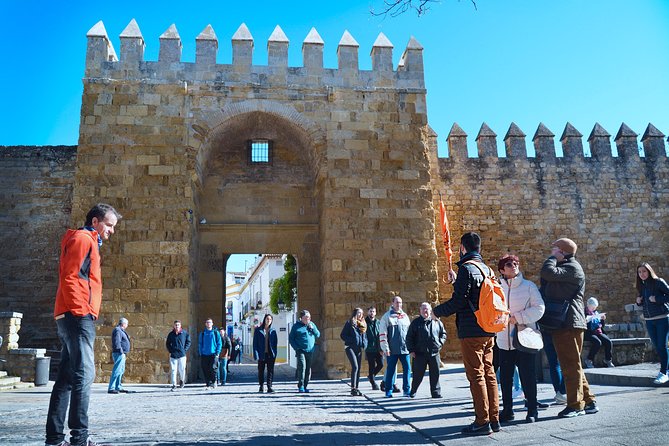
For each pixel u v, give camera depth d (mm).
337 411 8750
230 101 19156
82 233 5035
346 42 20250
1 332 14953
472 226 24609
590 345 12188
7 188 22406
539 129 26000
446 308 5926
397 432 6230
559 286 6562
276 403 10414
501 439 5262
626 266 24969
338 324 17953
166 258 17688
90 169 18062
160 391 14312
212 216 21438
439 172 24984
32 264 21812
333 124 19406
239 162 22016
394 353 10812
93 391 14188
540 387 10688
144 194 18094
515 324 6434
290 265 32594
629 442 4582
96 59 18969
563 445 4715
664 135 26625
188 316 17531
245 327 64562
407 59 20562
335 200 18828
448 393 10695
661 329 8602
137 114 18641
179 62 19250
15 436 5945
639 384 8930
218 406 9945
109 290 17297
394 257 18625
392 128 19688
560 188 25422
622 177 25844
